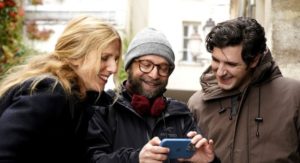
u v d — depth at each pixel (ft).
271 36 13.33
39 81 6.82
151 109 8.90
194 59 43.86
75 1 42.86
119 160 7.64
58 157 6.98
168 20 43.06
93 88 7.25
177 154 7.71
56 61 7.16
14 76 7.10
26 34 31.83
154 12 42.19
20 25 24.04
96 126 8.53
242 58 9.37
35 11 42.19
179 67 43.47
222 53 9.41
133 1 40.65
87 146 8.16
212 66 9.75
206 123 10.22
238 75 9.52
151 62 8.87
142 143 8.66
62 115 6.85
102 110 8.79
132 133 8.73
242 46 9.32
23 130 6.50
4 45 21.44
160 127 8.87
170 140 7.58
